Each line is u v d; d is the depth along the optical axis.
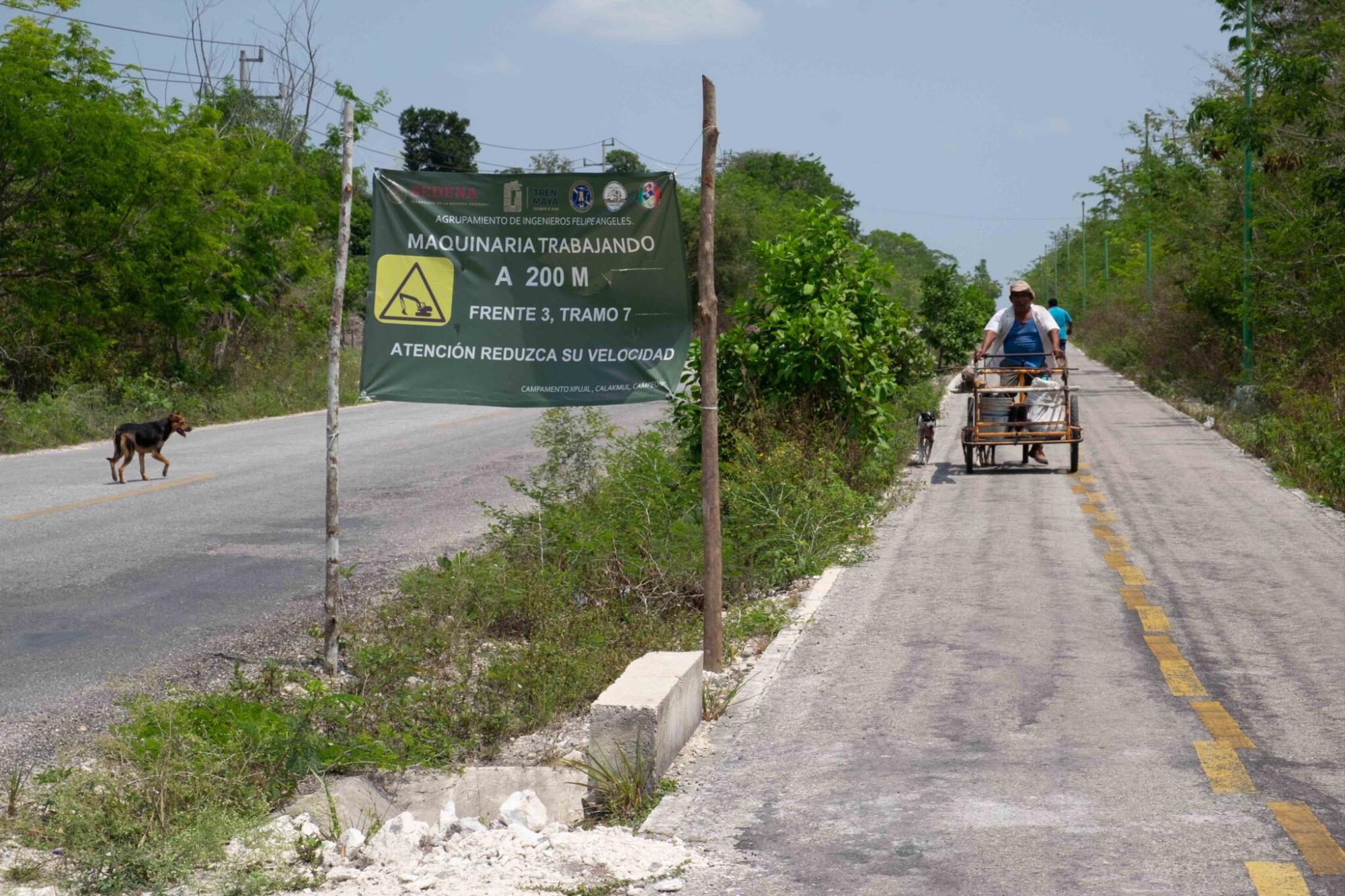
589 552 10.35
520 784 6.11
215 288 31.69
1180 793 5.46
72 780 5.70
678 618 9.41
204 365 33.00
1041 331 16.61
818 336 14.05
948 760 5.98
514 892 4.56
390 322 8.00
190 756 6.01
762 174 115.00
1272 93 23.44
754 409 13.73
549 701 7.26
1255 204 26.92
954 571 10.49
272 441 22.75
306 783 6.25
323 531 13.16
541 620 8.98
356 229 57.25
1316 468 15.20
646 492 11.83
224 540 12.62
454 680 7.87
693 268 70.25
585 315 7.94
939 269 38.72
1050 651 7.93
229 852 5.14
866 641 8.31
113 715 7.15
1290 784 5.54
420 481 17.02
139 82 29.80
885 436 15.20
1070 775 5.72
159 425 17.44
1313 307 23.12
